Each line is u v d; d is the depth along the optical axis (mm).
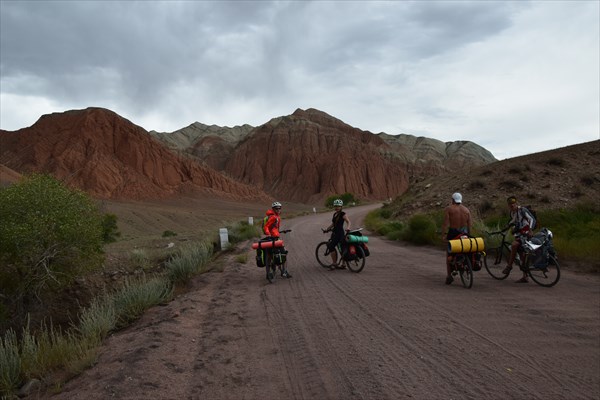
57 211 11648
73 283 13172
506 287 8703
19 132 149500
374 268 11281
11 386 4504
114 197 128875
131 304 7316
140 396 3975
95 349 5148
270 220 9703
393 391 4070
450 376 4418
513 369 4602
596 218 16250
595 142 29828
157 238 27062
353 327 6059
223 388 4188
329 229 11031
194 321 6520
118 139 152250
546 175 26219
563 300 7547
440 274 10320
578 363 4770
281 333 5863
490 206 24062
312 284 9203
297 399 3965
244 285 9273
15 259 11469
